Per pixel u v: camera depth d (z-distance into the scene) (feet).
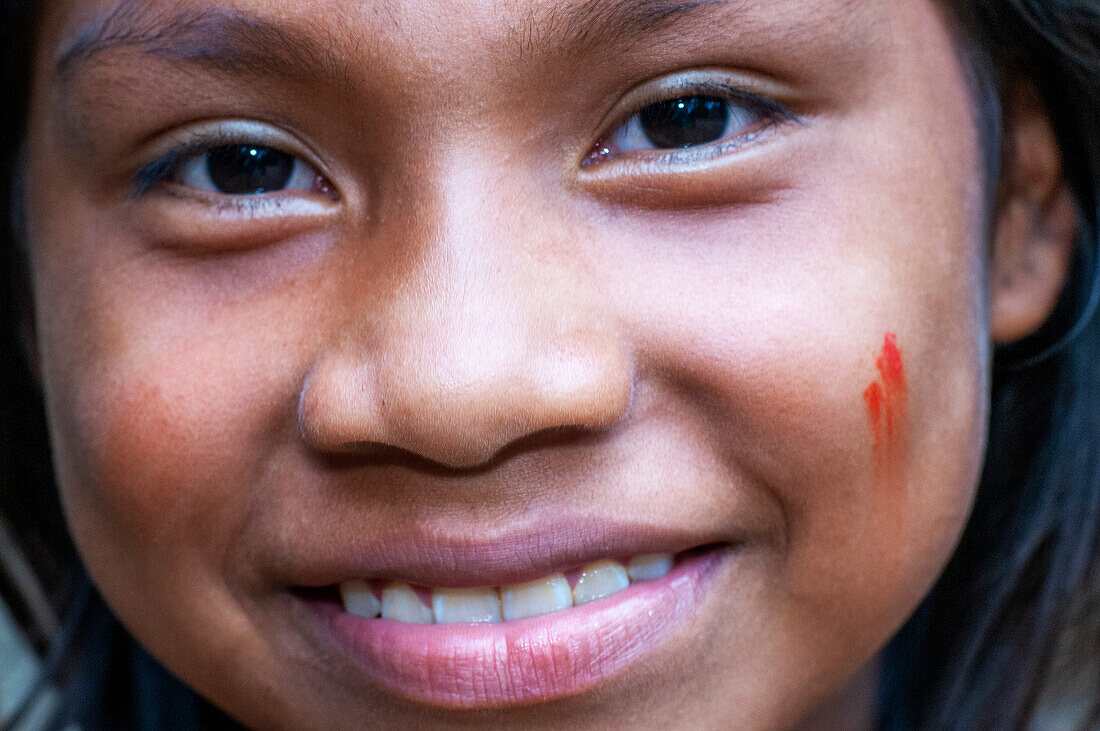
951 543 3.77
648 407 3.22
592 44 2.98
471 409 2.91
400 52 2.93
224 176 3.39
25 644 5.80
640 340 3.15
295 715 3.76
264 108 3.20
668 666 3.50
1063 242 4.34
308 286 3.29
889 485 3.44
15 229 4.65
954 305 3.59
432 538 3.27
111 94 3.32
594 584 3.54
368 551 3.35
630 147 3.28
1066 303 4.47
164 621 3.75
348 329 3.13
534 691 3.48
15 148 4.37
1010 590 4.98
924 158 3.47
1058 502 4.92
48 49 3.61
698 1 3.01
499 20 2.92
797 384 3.22
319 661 3.69
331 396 3.05
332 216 3.29
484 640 3.48
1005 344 4.48
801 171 3.27
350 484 3.30
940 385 3.54
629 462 3.23
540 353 2.96
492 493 3.22
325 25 2.95
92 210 3.54
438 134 3.00
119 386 3.46
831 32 3.22
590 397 2.96
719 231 3.23
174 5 3.08
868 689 4.82
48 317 3.78
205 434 3.38
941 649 5.04
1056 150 4.26
